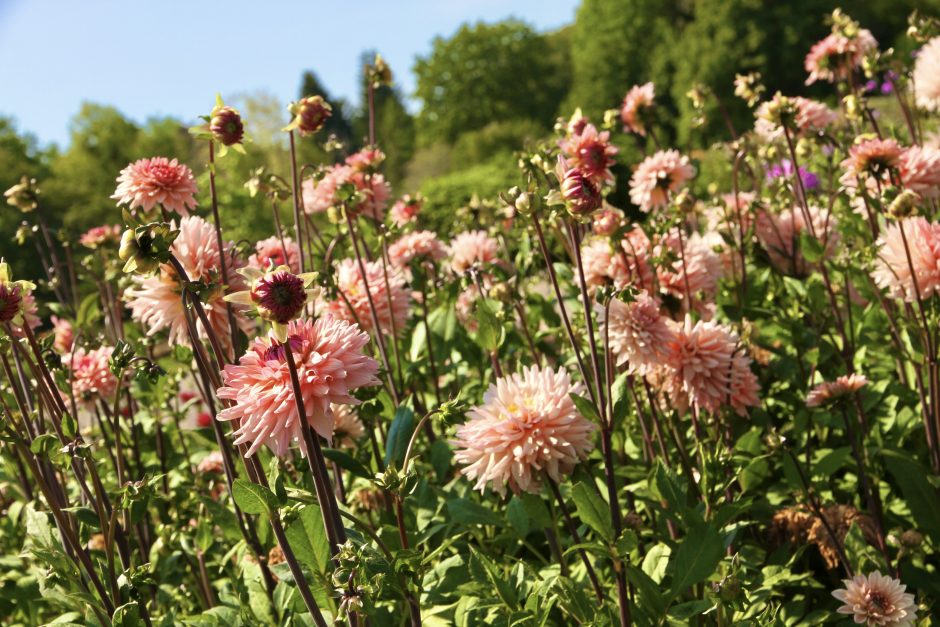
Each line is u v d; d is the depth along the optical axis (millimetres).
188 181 2807
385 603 2697
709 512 2705
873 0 36469
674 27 44281
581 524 3338
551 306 4395
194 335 2281
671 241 3742
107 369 3719
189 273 2705
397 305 3799
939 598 3039
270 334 2055
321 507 2080
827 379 3934
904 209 3021
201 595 3543
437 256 4641
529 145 3529
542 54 63219
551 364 4188
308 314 3465
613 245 3090
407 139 67688
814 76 4836
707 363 2900
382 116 68250
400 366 3656
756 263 4484
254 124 24938
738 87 4738
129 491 2293
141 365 2465
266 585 2938
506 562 3197
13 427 2395
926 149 3564
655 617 2449
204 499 2928
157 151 39219
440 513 3357
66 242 4668
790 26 37031
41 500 3176
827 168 5043
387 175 41281
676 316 3613
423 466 3807
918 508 3172
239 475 3176
